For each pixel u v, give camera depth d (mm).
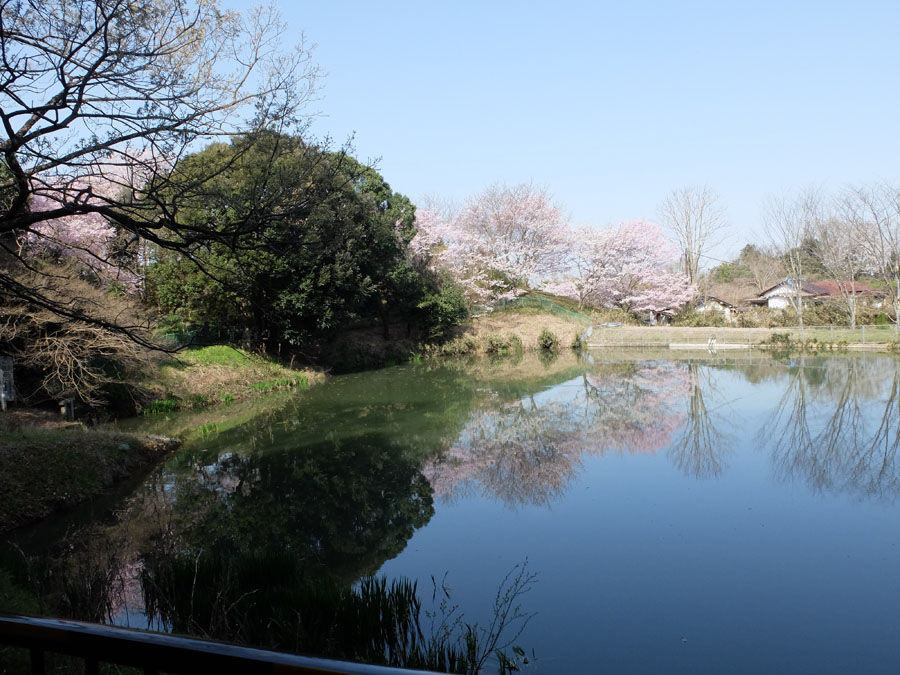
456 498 10250
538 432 15289
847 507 9492
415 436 14836
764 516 9141
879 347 33938
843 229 37469
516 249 40719
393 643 5191
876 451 12898
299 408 18422
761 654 5543
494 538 8414
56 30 5809
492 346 34812
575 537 8406
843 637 5812
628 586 6883
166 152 6168
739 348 36156
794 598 6582
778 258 49750
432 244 36188
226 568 5965
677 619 6152
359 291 22203
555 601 6535
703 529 8641
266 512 9562
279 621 5020
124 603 6004
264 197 6695
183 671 1189
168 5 6133
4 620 1387
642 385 22938
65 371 13297
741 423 15977
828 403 18422
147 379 17156
